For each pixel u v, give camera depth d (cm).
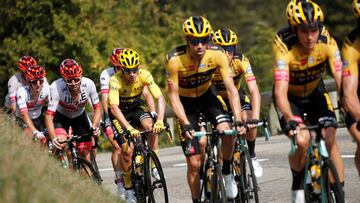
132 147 1789
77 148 1967
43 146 1850
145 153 1694
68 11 4009
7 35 4066
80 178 1648
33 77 2023
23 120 2111
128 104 1848
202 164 1609
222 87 1786
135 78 1755
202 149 1580
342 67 1293
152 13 4903
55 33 3969
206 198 1532
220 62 1520
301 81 1392
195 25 1434
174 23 4878
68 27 3969
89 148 1967
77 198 1259
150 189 1675
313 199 1316
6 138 1455
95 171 1845
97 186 1647
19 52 3962
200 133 1451
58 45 3950
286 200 1747
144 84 1827
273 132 3241
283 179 2023
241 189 1619
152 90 1806
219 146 1489
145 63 4312
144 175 1697
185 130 1452
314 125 1366
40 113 2206
